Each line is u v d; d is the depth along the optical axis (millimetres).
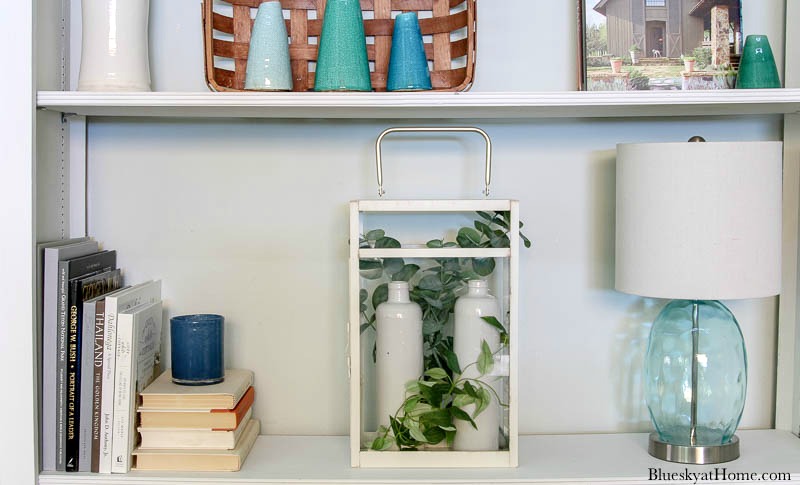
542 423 1361
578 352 1356
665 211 1117
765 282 1125
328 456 1226
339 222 1338
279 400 1350
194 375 1212
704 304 1229
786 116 1334
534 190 1343
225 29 1258
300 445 1284
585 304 1353
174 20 1317
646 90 1236
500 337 1161
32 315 1118
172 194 1335
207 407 1159
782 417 1353
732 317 1234
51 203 1234
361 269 1151
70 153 1309
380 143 1258
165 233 1338
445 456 1170
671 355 1224
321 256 1342
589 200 1345
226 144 1332
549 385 1357
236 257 1342
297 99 1116
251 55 1168
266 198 1338
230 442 1165
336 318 1346
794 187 1337
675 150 1107
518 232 1154
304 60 1269
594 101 1119
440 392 1158
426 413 1156
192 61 1319
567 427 1360
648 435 1340
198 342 1212
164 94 1115
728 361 1212
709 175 1096
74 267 1154
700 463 1191
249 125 1331
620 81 1270
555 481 1128
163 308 1345
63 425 1146
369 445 1171
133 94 1115
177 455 1157
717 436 1218
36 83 1128
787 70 1317
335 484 1112
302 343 1348
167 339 1347
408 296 1161
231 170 1334
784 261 1343
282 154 1333
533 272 1352
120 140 1328
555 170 1343
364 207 1144
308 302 1346
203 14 1208
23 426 1124
